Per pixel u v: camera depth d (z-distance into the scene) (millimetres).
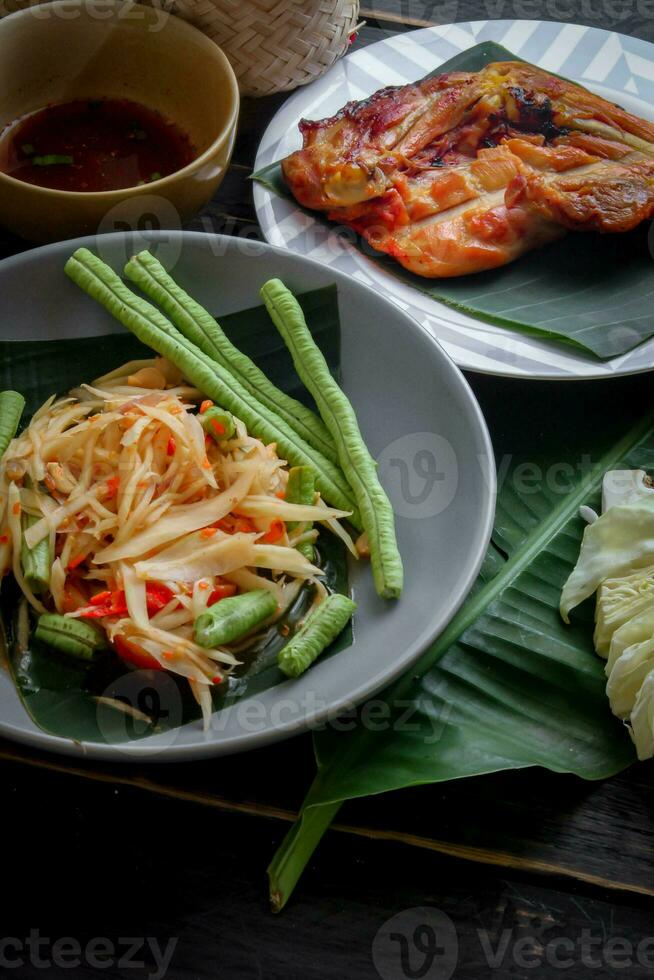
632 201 815
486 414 796
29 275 752
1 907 661
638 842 688
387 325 752
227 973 652
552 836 687
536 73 878
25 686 671
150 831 679
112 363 761
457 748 685
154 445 719
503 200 830
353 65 894
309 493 717
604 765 689
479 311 799
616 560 723
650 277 819
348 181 817
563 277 822
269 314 764
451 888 675
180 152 838
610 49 911
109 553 695
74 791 687
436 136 862
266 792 689
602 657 714
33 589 691
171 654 671
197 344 757
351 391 756
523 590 729
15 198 762
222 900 667
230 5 827
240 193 871
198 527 702
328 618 681
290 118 868
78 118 845
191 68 825
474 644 711
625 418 795
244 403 742
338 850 679
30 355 750
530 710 700
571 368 772
